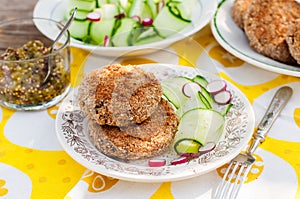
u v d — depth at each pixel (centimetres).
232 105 55
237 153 49
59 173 51
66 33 61
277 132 55
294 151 53
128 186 49
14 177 50
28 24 66
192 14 71
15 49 63
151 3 69
